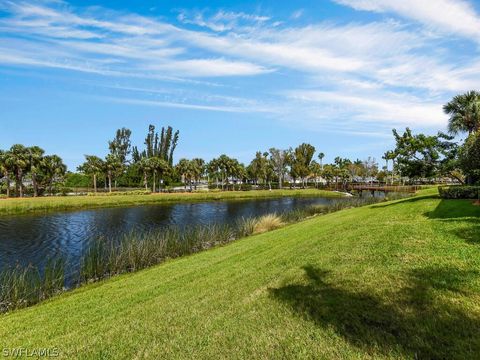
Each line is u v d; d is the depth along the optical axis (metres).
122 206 43.78
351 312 4.52
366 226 11.01
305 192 70.44
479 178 19.84
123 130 106.31
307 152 93.38
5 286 9.52
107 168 65.69
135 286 7.84
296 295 5.45
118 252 13.51
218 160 83.19
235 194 64.25
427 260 6.20
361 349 3.63
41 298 8.78
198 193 65.38
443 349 3.45
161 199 52.28
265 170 91.81
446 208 13.19
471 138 17.73
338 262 6.99
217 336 4.34
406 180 69.94
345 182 92.25
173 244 14.04
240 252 10.75
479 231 8.09
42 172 57.19
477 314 4.05
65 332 5.17
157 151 104.50
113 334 4.77
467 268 5.55
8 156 50.06
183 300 6.05
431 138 20.88
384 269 6.01
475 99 20.14
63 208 39.84
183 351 4.05
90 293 7.81
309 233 12.20
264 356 3.74
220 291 6.34
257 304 5.29
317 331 4.13
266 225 18.97
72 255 15.69
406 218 11.77
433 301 4.49
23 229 24.31
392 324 4.07
